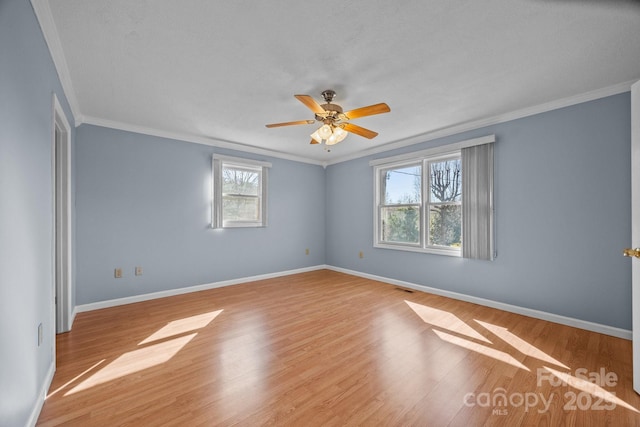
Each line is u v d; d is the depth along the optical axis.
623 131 2.51
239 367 2.04
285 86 2.51
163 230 3.84
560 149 2.85
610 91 2.54
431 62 2.13
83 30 1.75
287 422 1.50
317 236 5.70
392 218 4.63
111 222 3.44
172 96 2.72
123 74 2.30
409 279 4.28
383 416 1.54
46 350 1.76
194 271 4.11
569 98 2.75
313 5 1.56
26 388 1.39
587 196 2.70
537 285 3.01
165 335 2.58
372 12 1.61
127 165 3.56
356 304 3.48
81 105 2.94
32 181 1.52
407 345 2.38
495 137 3.29
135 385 1.82
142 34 1.80
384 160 4.56
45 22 1.64
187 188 4.05
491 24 1.71
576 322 2.74
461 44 1.92
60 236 2.65
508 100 2.83
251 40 1.87
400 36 1.83
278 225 5.10
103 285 3.38
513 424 1.48
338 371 1.99
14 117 1.28
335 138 2.64
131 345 2.38
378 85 2.49
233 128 3.69
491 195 3.30
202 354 2.23
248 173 4.78
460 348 2.33
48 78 1.84
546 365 2.06
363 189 5.04
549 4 1.55
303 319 2.98
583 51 2.00
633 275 1.78
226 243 4.45
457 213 3.79
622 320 2.52
